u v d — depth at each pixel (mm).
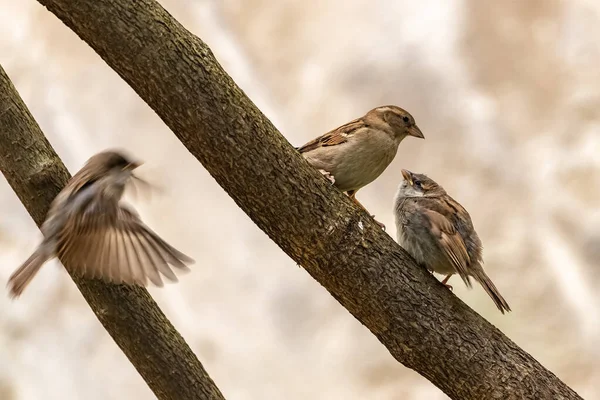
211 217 13719
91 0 7070
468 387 7594
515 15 14430
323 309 13305
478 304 13297
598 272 13273
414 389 12883
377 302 7570
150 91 7266
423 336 7566
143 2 7203
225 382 12992
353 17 14500
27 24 14734
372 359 13062
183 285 13430
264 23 14508
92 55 14484
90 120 14164
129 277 5266
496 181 13789
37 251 5270
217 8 14570
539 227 13570
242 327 13273
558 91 14156
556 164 13789
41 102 14281
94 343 13406
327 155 9047
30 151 7812
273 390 12977
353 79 14203
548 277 13297
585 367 12852
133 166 5676
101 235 5387
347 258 7523
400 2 14531
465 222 8422
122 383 13227
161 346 7902
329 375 13023
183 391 7930
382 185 13789
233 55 14344
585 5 14391
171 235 13617
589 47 14250
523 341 13062
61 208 5402
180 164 13922
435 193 8500
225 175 7391
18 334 13406
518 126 14023
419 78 14180
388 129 9281
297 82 14273
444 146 13953
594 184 13625
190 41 7301
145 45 7137
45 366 13273
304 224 7453
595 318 13016
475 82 14203
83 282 7809
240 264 13531
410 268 7703
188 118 7254
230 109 7285
